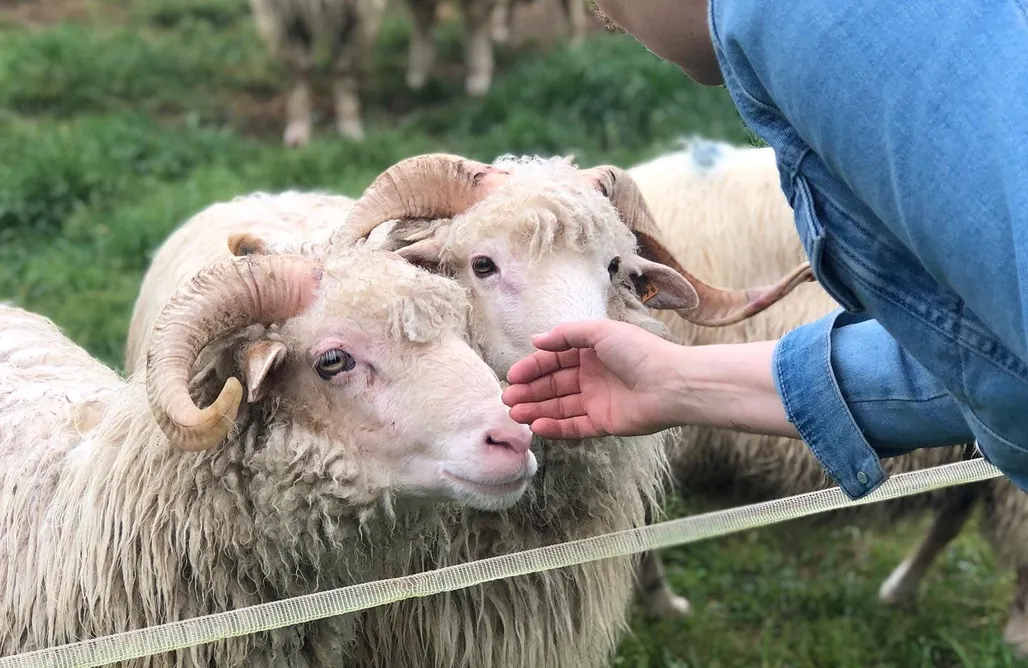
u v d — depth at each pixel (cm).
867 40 77
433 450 118
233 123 451
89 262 308
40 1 585
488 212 138
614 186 154
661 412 112
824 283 92
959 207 75
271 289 120
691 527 139
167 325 115
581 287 135
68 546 127
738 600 217
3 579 131
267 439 119
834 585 221
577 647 150
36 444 137
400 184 143
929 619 211
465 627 142
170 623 121
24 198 341
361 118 460
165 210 328
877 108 77
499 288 136
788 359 104
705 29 93
